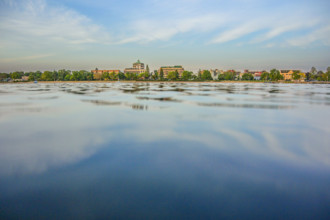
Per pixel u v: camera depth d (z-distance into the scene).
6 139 17.69
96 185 10.57
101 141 17.09
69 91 71.88
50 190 10.17
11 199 9.50
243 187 10.46
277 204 9.21
